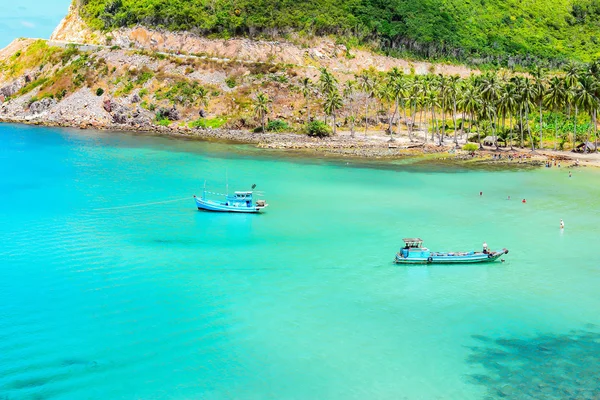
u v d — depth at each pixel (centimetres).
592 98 15575
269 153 16238
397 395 4291
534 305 5938
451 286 6444
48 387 4300
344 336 5169
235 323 5372
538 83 16500
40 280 6316
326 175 12988
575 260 7356
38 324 5272
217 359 4738
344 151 16688
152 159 14750
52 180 11800
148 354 4791
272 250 7575
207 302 5825
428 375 4562
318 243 7919
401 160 15288
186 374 4509
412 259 7125
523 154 16038
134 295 5966
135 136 19525
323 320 5481
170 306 5712
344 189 11488
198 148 16938
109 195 10606
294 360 4744
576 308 5875
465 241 8088
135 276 6500
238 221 9025
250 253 7431
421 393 4319
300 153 16312
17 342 4938
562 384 4453
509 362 4778
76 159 14512
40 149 16162
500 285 6494
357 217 9319
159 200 10300
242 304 5800
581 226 8919
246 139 19138
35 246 7488
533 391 4359
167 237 8081
